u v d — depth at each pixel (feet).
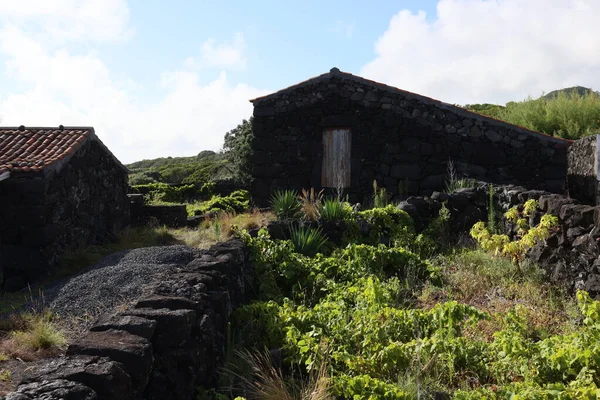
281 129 48.01
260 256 23.98
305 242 27.25
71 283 22.75
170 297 13.52
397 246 28.22
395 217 30.60
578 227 19.88
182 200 85.66
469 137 45.14
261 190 48.26
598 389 11.07
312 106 47.50
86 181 38.58
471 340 15.37
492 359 14.34
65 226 34.42
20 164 31.91
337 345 15.37
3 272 30.32
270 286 22.17
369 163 46.62
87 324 18.11
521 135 44.37
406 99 45.96
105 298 20.30
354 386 12.40
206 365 13.14
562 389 11.54
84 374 8.79
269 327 16.47
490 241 23.91
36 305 20.39
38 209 31.12
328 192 47.42
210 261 18.44
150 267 23.94
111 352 9.81
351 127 46.88
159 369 11.28
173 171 140.36
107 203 42.98
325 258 24.67
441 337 14.96
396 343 14.57
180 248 29.48
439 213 30.86
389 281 22.17
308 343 14.66
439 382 13.65
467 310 15.49
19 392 8.09
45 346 15.76
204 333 13.07
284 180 48.11
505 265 23.48
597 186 32.12
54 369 8.98
